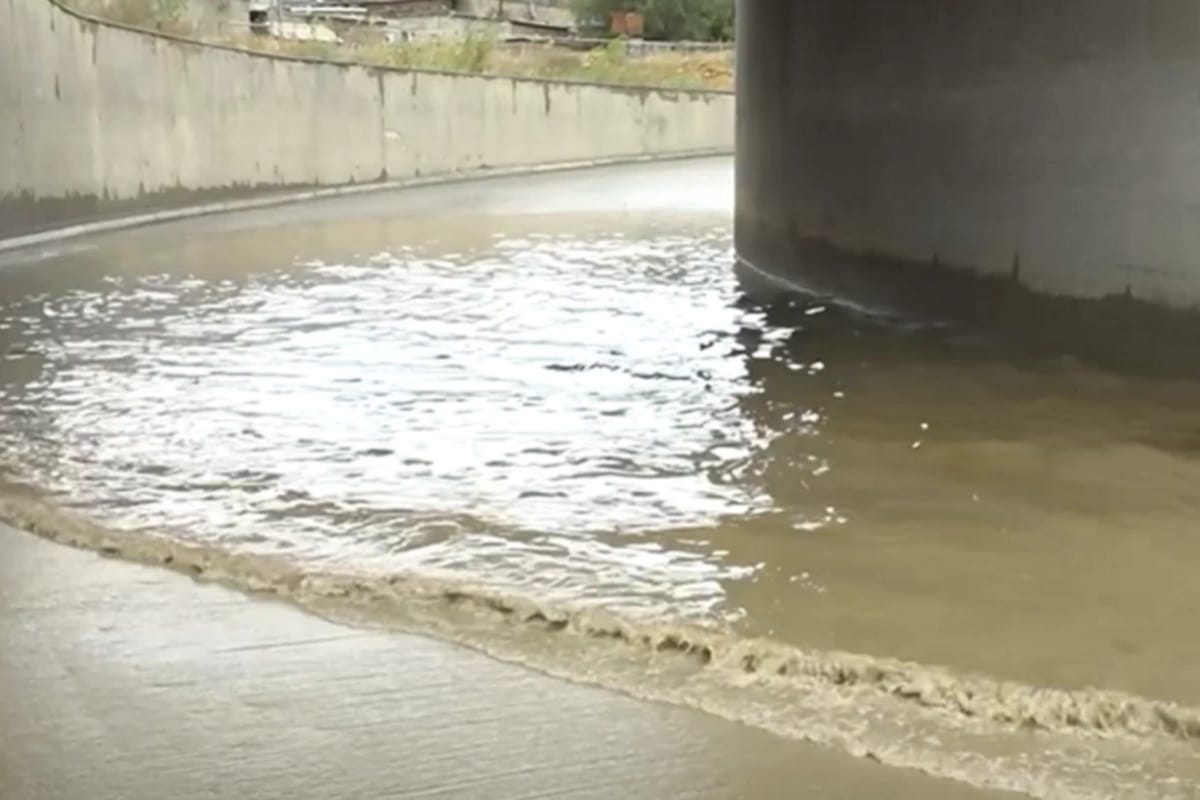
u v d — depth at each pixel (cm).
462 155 3048
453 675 452
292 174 2552
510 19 4734
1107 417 817
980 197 1053
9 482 690
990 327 1062
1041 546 595
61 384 930
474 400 886
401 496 674
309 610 512
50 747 395
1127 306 921
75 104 1947
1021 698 432
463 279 1462
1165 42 861
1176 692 440
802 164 1371
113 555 577
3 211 1766
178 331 1139
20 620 498
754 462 738
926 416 832
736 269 1539
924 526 625
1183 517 632
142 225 2084
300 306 1273
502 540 605
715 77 4094
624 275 1491
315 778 379
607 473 718
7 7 1758
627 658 471
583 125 3419
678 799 369
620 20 4781
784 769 387
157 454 750
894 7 1139
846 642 484
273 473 714
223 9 3095
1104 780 381
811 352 1039
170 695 432
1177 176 867
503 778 380
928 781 380
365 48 3131
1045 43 956
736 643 478
